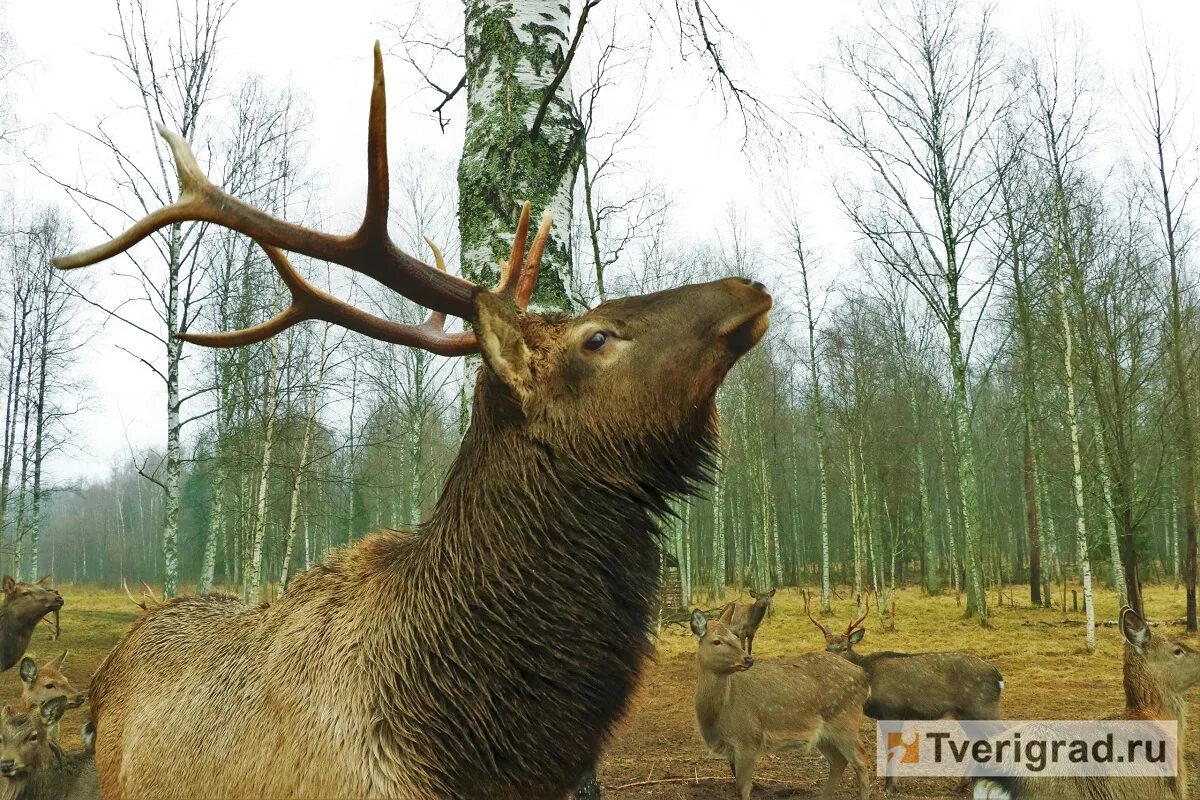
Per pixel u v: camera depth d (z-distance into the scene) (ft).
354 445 64.18
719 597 92.53
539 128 16.31
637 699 8.36
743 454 102.83
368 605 8.28
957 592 104.37
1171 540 130.00
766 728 22.82
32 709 20.75
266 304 62.34
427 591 7.93
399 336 10.25
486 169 16.49
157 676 9.87
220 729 8.37
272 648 8.52
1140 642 19.24
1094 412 63.36
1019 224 71.92
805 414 142.20
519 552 7.84
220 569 113.39
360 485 76.43
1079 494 53.42
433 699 7.55
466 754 7.45
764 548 98.63
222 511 82.33
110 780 10.06
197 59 47.19
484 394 8.46
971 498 71.82
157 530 176.24
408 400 79.97
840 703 23.70
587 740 7.74
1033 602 84.28
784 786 24.68
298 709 7.82
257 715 8.13
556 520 7.94
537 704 7.55
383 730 7.49
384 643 7.87
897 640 58.29
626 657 7.93
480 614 7.70
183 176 8.57
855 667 25.04
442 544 8.12
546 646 7.62
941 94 72.38
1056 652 51.03
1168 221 57.11
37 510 96.02
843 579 129.08
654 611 8.35
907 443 107.86
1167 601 81.92
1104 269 59.06
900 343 106.42
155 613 11.01
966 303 74.33
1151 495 53.57
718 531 93.97
